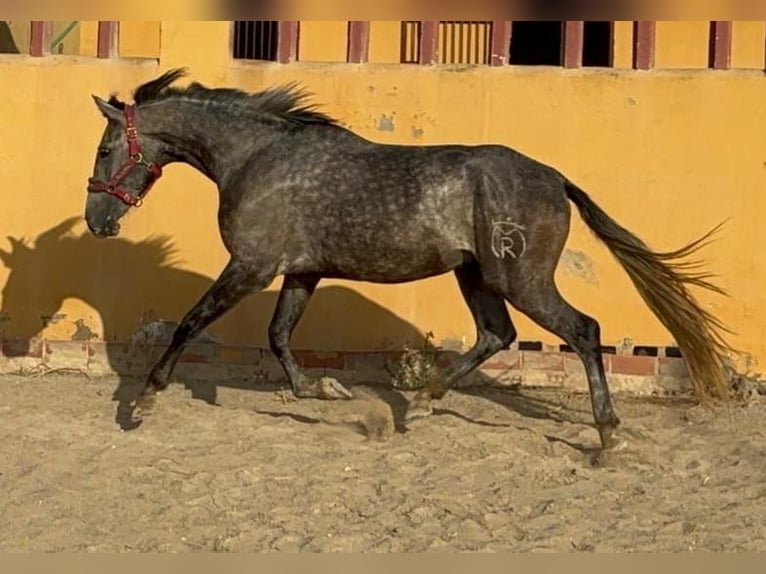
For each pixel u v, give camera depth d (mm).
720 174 8180
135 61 8438
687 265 6750
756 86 8164
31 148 8461
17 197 8469
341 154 6695
